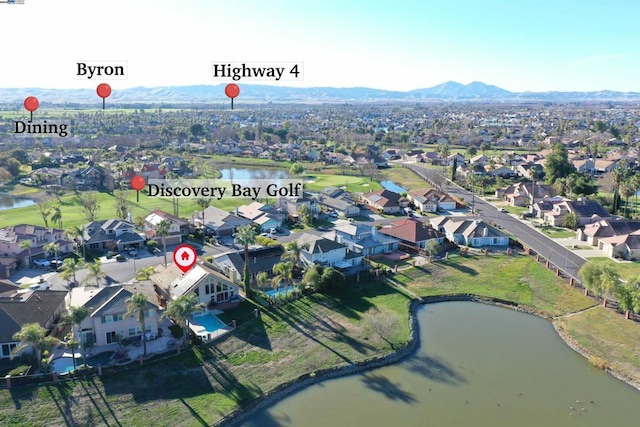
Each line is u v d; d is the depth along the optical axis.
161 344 56.91
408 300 72.44
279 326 62.69
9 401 46.06
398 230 100.06
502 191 146.38
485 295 75.12
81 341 54.78
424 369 55.50
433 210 129.00
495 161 198.25
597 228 99.81
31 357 52.16
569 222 111.00
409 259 88.75
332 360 56.22
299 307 67.75
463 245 98.62
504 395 50.81
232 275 75.69
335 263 82.81
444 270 83.81
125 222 96.25
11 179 162.38
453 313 70.19
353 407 48.72
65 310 61.88
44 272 81.06
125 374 50.81
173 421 45.28
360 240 91.12
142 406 46.81
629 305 64.19
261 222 108.06
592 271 71.12
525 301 73.19
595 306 69.38
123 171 162.25
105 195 145.00
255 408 48.16
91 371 50.34
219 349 56.75
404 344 60.00
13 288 67.88
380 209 126.56
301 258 83.25
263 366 54.50
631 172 164.12
